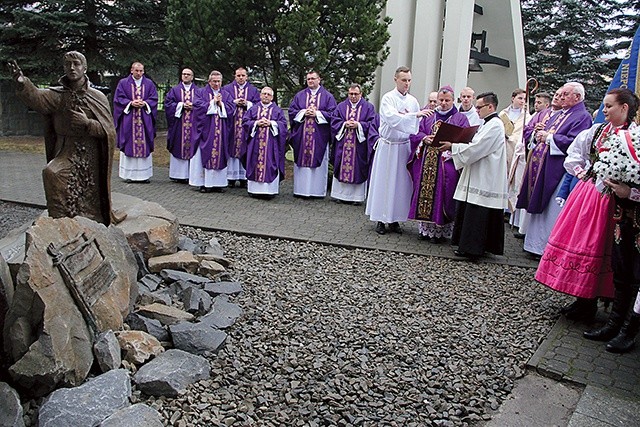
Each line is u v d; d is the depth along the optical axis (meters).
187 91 10.21
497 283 5.59
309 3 10.12
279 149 9.32
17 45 15.01
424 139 6.83
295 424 2.96
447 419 3.12
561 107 6.66
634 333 4.12
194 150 9.71
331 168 10.81
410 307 4.75
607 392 3.52
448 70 11.38
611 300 4.68
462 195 6.25
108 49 15.91
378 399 3.27
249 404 3.10
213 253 5.64
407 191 7.27
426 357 3.84
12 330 2.82
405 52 11.96
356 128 9.09
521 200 6.80
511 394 3.51
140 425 2.65
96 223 3.86
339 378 3.45
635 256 4.08
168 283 4.54
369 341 3.99
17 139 15.58
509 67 13.67
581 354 4.04
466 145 6.04
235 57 10.74
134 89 10.07
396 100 7.11
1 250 3.87
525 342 4.19
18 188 9.09
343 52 10.60
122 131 10.09
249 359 3.60
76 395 2.76
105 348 3.14
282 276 5.30
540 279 4.75
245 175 10.05
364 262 6.01
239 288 4.73
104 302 3.44
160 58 16.09
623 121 4.18
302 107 9.52
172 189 9.84
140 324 3.70
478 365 3.78
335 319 4.36
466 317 4.62
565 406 3.42
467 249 6.25
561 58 18.84
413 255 6.44
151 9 15.46
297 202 9.25
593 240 4.40
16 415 2.59
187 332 3.62
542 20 18.41
